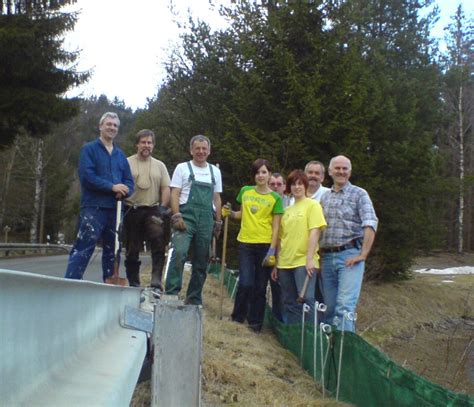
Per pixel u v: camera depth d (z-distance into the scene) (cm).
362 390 529
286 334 795
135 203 768
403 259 1800
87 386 262
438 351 1163
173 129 1864
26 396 205
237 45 1659
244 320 897
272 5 1688
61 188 4750
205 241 771
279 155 1522
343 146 1530
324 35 1577
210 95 1758
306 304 755
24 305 205
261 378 603
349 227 703
